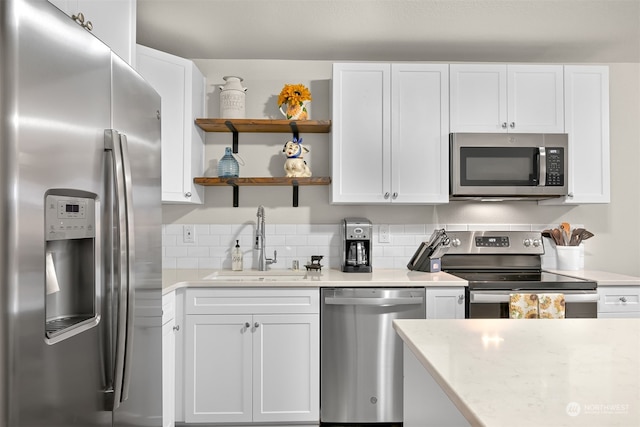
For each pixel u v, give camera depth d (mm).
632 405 689
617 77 3070
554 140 2668
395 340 2342
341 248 2955
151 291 1528
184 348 2311
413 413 1169
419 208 3029
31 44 893
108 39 1703
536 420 635
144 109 1465
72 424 1042
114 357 1223
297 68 3023
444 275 2598
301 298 2346
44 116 933
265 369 2326
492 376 824
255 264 2973
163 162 2504
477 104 2689
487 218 3029
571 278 2518
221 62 3004
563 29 2561
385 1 2246
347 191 2664
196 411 2303
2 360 825
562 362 905
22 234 860
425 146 2678
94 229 1146
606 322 1283
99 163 1156
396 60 3018
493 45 2783
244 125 2781
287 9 2324
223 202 2992
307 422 2342
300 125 2781
